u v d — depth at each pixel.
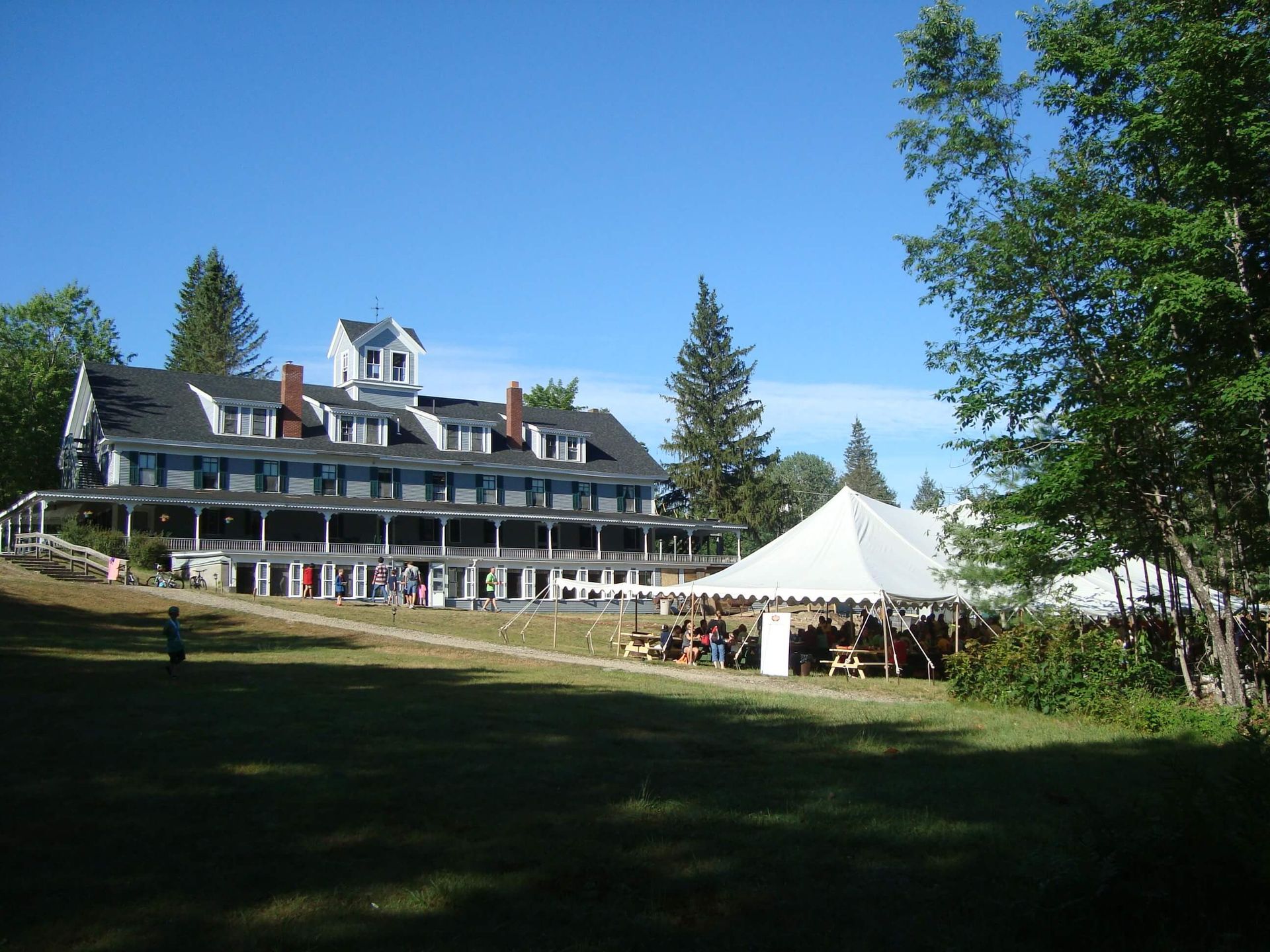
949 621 30.22
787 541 25.59
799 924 5.96
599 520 58.53
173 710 12.82
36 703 12.98
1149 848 5.91
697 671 22.80
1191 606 19.02
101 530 41.69
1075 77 16.88
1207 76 14.44
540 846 7.30
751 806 8.70
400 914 5.92
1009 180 17.47
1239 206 15.09
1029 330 17.17
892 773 10.41
